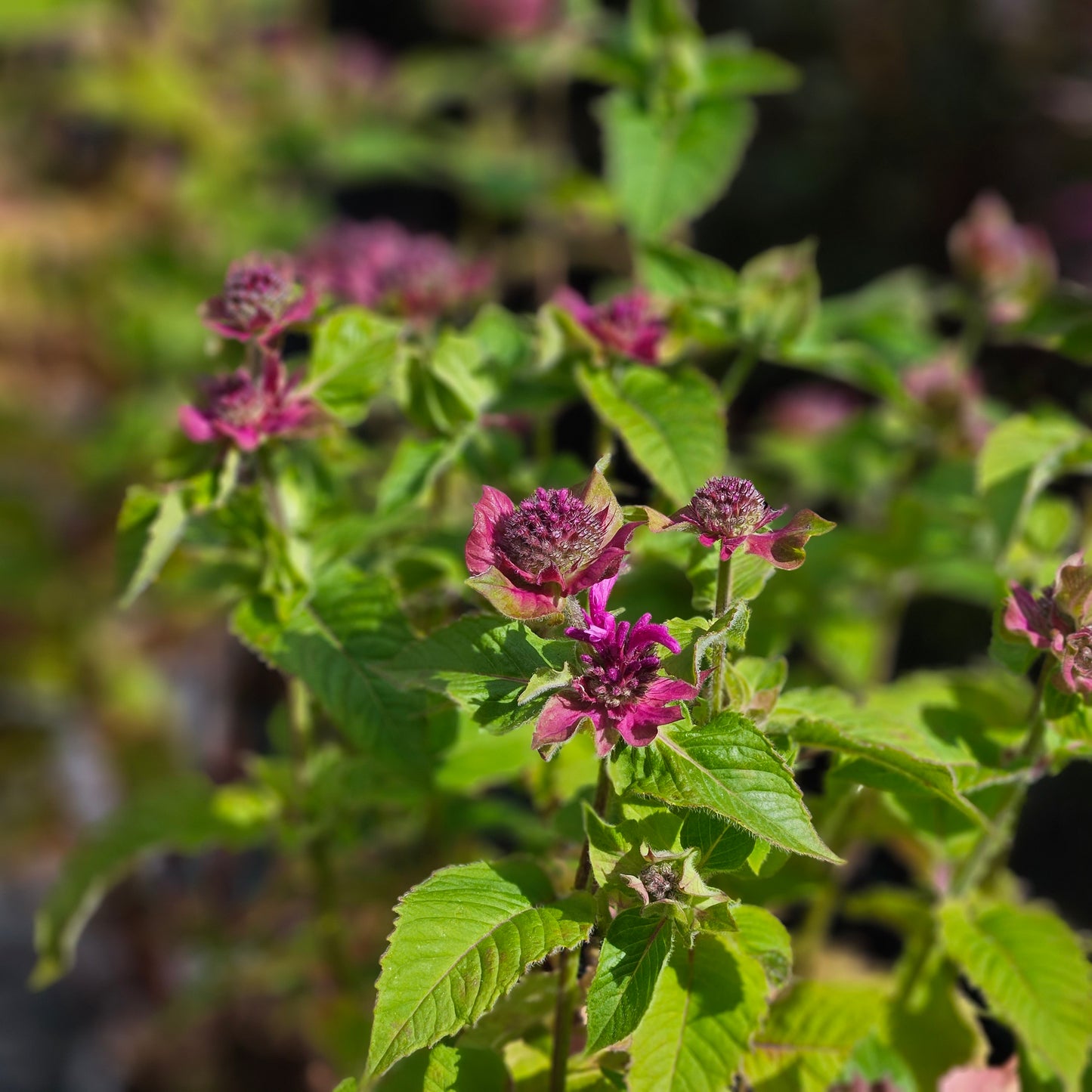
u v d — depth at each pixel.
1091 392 1.11
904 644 1.41
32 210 1.37
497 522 0.52
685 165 0.82
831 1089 0.62
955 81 1.94
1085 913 1.21
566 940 0.51
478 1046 0.55
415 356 0.65
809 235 2.00
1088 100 1.79
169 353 1.35
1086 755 0.58
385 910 0.78
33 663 1.26
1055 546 0.73
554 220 1.36
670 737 0.51
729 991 0.52
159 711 1.29
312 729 0.71
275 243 1.47
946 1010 0.63
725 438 0.63
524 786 0.70
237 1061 1.00
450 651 0.52
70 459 1.29
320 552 0.64
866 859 1.10
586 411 1.32
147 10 1.57
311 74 1.60
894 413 0.90
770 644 0.71
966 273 0.87
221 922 0.96
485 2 1.50
